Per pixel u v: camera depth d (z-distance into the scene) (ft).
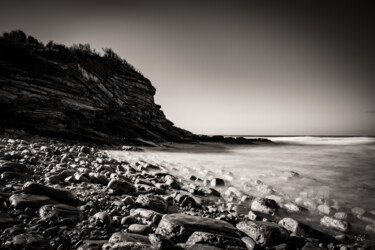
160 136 111.55
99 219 10.74
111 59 110.42
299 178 31.30
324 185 27.61
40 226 9.29
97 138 65.57
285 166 46.01
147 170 31.76
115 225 10.99
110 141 68.33
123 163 35.47
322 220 16.22
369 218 16.69
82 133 63.21
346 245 12.22
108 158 37.52
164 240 9.04
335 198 22.29
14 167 16.78
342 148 105.81
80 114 65.72
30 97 54.13
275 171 37.68
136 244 8.25
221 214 15.81
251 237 11.89
